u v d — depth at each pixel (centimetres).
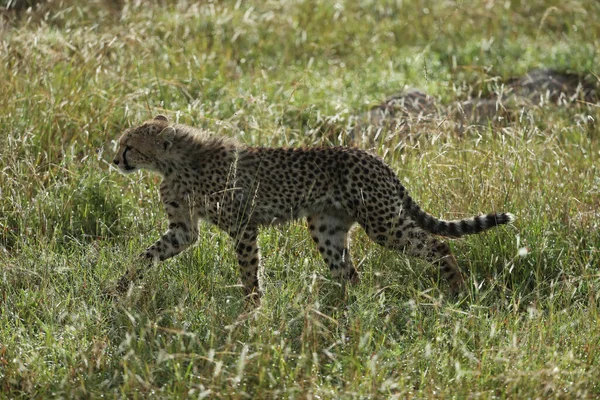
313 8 3588
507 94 2833
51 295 1573
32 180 1977
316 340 1392
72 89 2319
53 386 1354
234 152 1675
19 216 1855
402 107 2278
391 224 1650
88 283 1641
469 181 1953
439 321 1521
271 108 2481
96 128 2220
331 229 1709
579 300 1656
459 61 3142
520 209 1862
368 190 1633
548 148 2183
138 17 3077
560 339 1462
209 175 1666
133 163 1686
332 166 1656
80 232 1898
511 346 1361
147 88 2441
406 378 1341
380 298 1548
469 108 2714
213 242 1783
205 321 1496
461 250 1819
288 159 1678
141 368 1334
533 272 1730
